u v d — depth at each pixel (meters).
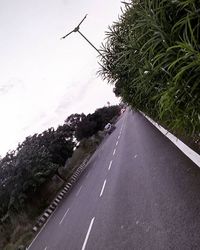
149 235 5.68
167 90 3.39
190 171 7.07
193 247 4.34
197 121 3.60
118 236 6.86
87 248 7.93
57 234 14.33
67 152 41.03
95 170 23.62
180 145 9.26
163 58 3.59
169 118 5.01
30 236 22.34
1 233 27.70
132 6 4.25
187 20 2.85
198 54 2.76
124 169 13.60
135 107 12.84
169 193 6.81
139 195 8.38
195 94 3.32
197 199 5.57
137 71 5.04
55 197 30.66
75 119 59.41
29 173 30.06
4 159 31.41
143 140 17.11
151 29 3.44
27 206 29.27
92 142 55.59
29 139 39.97
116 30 5.76
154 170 9.48
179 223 5.25
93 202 12.95
